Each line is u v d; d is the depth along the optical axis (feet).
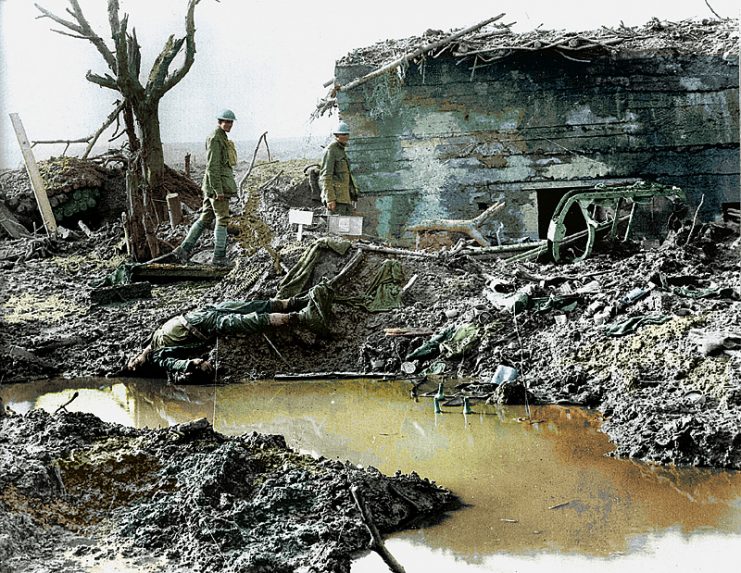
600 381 30.32
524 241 53.16
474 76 53.01
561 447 25.21
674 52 51.01
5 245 56.75
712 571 16.99
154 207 56.34
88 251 55.16
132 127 59.00
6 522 17.60
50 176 61.41
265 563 17.01
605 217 52.65
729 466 23.21
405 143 54.13
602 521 19.71
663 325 31.89
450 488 22.00
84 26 55.62
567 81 52.16
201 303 41.60
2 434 21.85
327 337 36.83
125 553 17.66
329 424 28.25
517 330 34.94
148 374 36.50
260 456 21.26
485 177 53.47
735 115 50.93
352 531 18.66
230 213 55.93
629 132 51.96
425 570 17.31
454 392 31.99
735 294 35.50
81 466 20.20
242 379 35.35
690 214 51.80
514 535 19.02
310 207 60.49
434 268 40.68
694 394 27.27
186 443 21.53
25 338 38.47
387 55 55.01
